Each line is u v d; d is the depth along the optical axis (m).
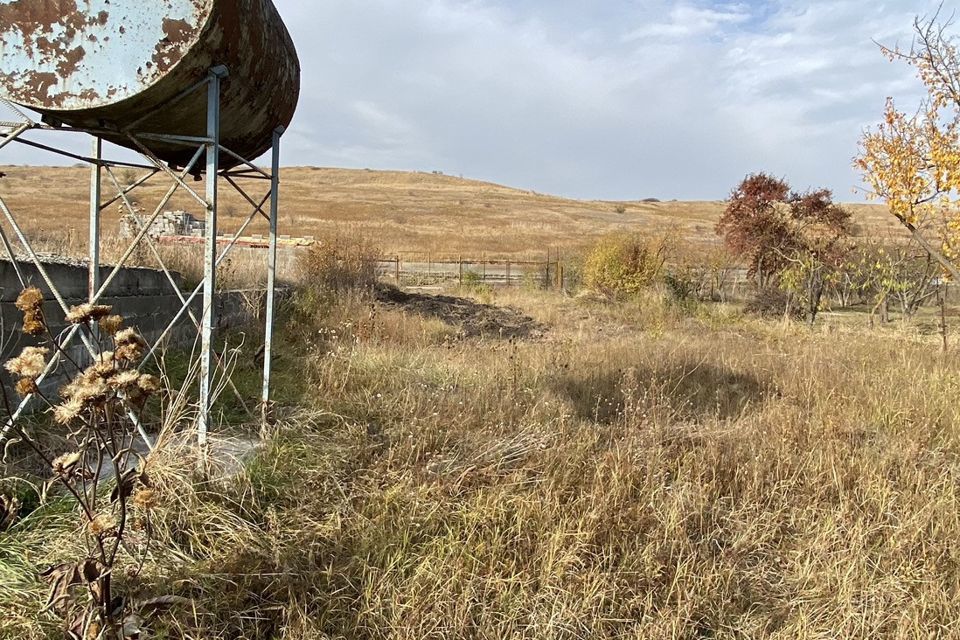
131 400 2.26
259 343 7.71
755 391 6.83
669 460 4.58
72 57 3.37
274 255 5.09
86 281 5.46
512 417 5.19
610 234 17.83
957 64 7.22
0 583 2.46
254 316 8.94
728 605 3.11
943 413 5.84
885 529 3.82
